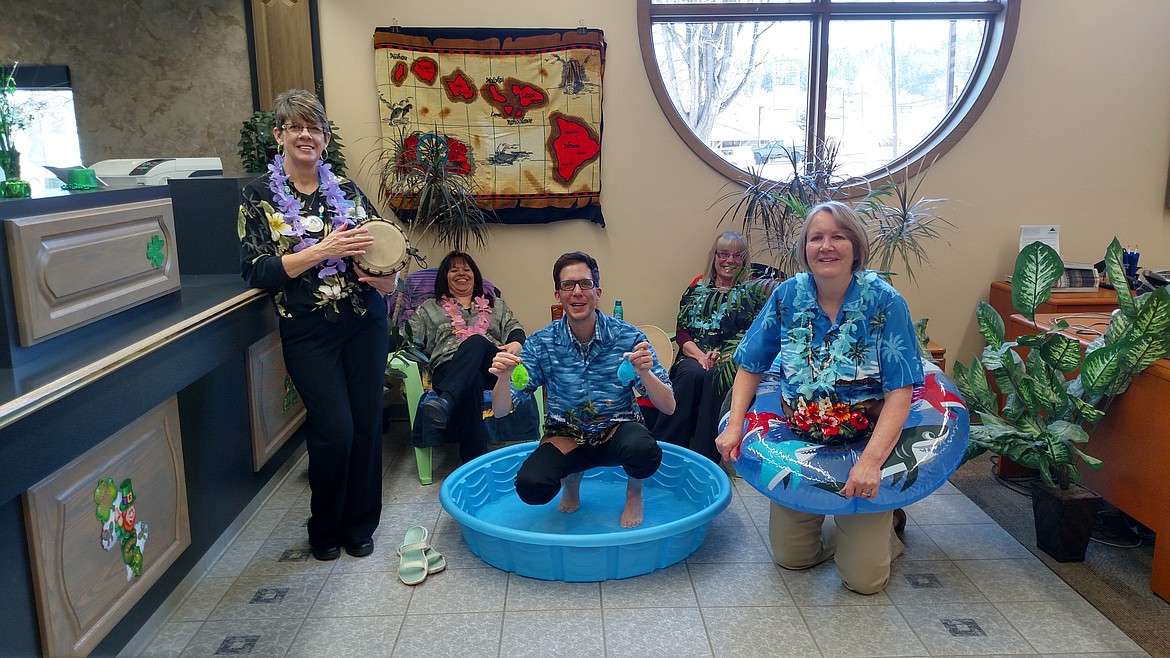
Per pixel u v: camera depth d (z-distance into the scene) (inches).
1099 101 151.6
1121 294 97.2
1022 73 149.9
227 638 85.3
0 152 77.9
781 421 96.6
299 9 143.2
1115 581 96.3
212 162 125.8
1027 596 93.0
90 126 142.5
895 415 87.0
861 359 89.4
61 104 140.3
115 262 83.0
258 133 133.4
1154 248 157.9
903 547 105.1
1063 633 85.4
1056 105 151.3
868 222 147.5
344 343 99.1
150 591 85.5
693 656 81.6
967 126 150.3
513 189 150.9
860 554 92.0
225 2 142.6
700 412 127.3
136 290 87.4
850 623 87.6
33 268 69.6
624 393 102.8
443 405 119.6
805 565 99.3
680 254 155.2
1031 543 106.5
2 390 61.1
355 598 93.4
